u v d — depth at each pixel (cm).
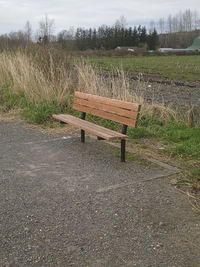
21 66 1251
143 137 793
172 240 396
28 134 832
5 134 833
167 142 754
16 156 674
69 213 450
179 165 620
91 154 680
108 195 500
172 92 1597
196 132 782
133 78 2184
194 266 352
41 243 388
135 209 461
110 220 435
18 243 388
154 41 9450
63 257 366
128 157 659
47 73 1198
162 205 473
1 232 408
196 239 398
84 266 352
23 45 1565
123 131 644
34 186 531
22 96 1113
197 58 5362
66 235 403
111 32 8562
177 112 948
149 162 631
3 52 1527
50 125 903
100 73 1305
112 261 360
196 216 446
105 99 691
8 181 551
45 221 431
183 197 497
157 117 910
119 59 4703
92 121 908
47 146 736
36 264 355
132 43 8806
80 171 591
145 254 371
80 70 1146
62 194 504
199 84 1980
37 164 629
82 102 776
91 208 463
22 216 443
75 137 801
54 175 575
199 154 659
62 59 1252
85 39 6744
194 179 555
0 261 359
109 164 623
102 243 389
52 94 1058
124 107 634
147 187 527
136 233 409
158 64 3788
